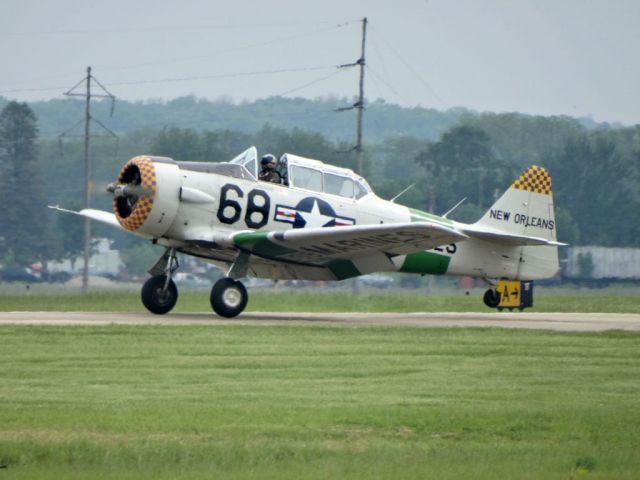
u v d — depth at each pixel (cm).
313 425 4244
